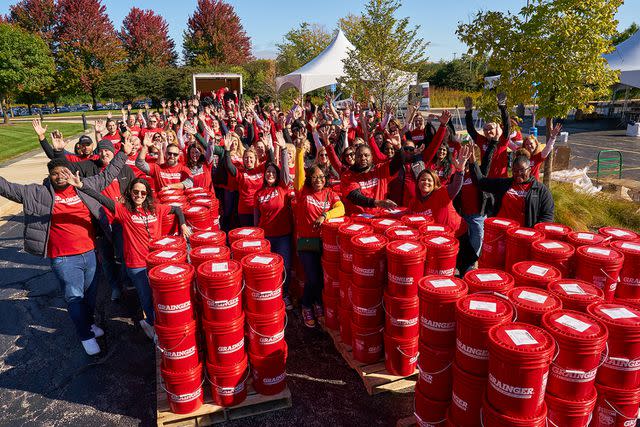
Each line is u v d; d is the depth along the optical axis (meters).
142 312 6.19
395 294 4.12
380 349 4.55
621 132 26.00
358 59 17.39
